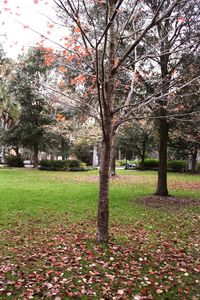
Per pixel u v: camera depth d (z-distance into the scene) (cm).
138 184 1733
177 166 3031
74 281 450
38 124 2678
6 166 3278
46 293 411
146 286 435
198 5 859
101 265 511
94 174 2436
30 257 543
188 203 1133
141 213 942
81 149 3441
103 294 411
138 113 875
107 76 586
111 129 596
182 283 446
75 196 1195
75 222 820
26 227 764
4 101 1273
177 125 1163
